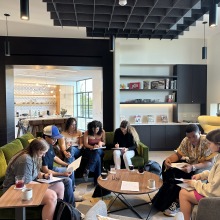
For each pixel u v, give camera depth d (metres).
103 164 3.84
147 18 3.85
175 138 5.94
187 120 6.29
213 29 5.26
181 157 2.98
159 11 3.57
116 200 3.00
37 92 11.17
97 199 3.00
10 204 1.58
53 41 5.45
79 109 12.13
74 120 4.03
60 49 5.48
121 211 2.72
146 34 4.84
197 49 6.14
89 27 4.28
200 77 6.11
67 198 2.59
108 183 2.55
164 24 4.16
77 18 3.78
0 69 5.29
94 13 3.55
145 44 6.04
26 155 2.16
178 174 2.77
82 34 5.18
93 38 5.52
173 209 2.62
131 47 6.02
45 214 1.96
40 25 4.55
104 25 4.15
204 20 4.66
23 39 5.32
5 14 4.02
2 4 3.61
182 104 6.31
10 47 5.28
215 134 2.00
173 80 6.12
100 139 3.86
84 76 10.04
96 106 8.66
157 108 6.32
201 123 4.96
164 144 5.94
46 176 2.43
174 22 3.94
